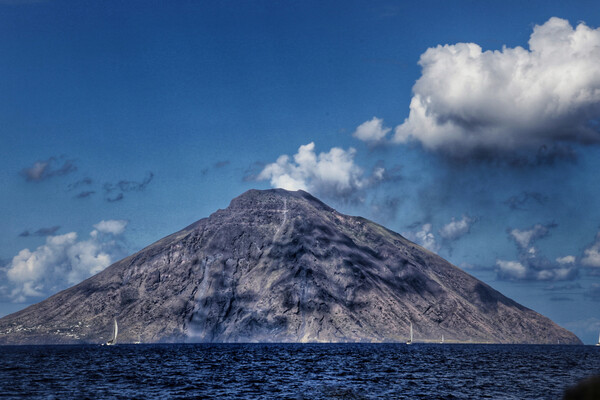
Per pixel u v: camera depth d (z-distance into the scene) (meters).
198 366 125.94
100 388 77.81
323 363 137.50
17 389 75.88
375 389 77.94
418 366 127.69
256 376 98.38
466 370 115.88
